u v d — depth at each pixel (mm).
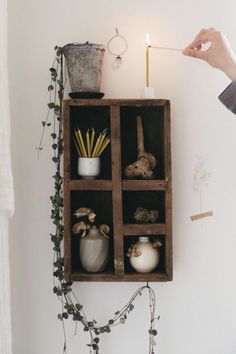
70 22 1411
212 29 1279
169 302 1436
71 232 1353
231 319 1434
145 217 1348
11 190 1229
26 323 1439
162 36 1412
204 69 1417
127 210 1424
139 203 1425
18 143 1424
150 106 1331
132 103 1300
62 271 1369
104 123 1419
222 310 1434
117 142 1304
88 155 1352
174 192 1428
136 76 1415
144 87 1359
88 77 1316
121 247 1321
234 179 1425
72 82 1332
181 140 1424
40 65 1414
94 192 1424
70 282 1369
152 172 1337
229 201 1427
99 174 1367
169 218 1319
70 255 1321
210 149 1424
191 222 1428
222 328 1434
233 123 1422
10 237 1429
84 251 1341
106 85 1413
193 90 1420
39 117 1422
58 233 1368
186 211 1427
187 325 1437
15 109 1420
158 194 1423
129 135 1419
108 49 1412
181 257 1429
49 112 1421
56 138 1420
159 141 1411
